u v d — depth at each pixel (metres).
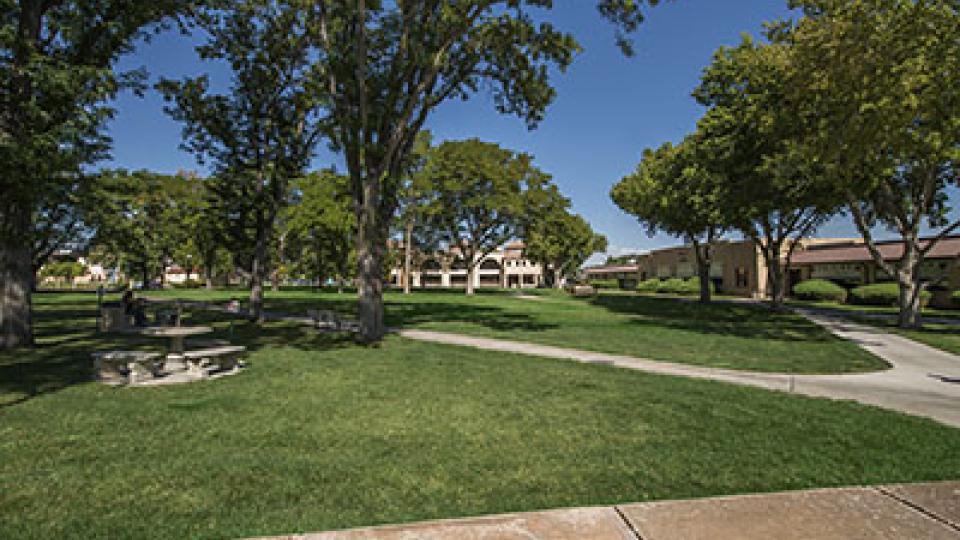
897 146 11.79
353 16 12.74
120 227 26.95
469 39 13.68
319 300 31.59
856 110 11.96
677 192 23.45
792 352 12.44
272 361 10.01
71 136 9.28
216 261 55.34
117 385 7.77
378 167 12.84
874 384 8.66
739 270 45.12
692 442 5.21
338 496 3.80
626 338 14.88
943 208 20.44
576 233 60.94
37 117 9.28
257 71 15.73
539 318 21.34
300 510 3.54
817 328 18.53
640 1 12.12
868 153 12.56
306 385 7.83
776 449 5.00
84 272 73.69
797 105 14.27
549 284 73.38
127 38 12.41
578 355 11.41
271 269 52.25
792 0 14.70
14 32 9.40
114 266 48.78
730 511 3.41
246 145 16.56
